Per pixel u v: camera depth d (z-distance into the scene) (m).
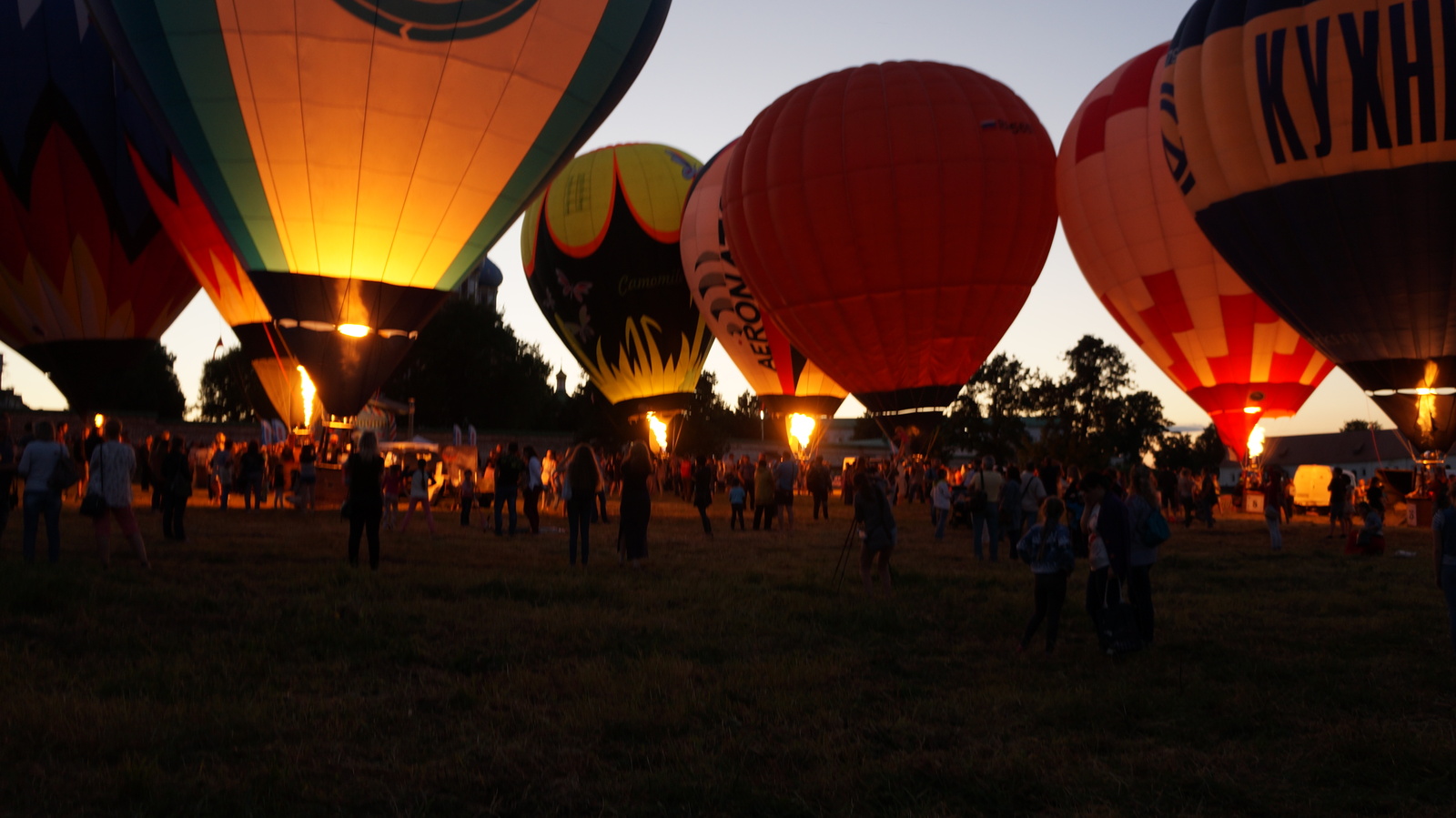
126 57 18.08
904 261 26.12
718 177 34.41
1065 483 23.95
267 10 17.27
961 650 7.83
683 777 4.73
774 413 36.00
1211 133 21.70
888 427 28.22
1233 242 22.31
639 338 37.06
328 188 18.42
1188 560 14.68
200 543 13.27
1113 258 28.50
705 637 8.04
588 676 6.52
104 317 27.36
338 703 5.82
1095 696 6.34
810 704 6.09
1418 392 20.88
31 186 25.23
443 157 18.75
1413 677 6.95
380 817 4.23
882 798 4.59
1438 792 4.72
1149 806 4.52
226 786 4.43
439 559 12.62
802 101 27.36
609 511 24.73
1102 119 28.25
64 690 5.83
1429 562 14.70
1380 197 19.75
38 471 10.19
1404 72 19.06
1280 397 28.52
